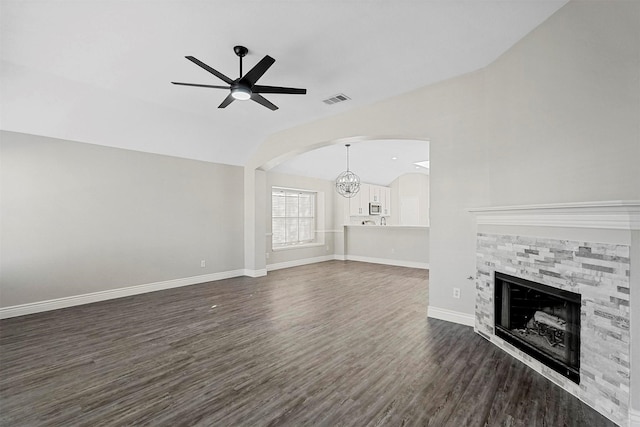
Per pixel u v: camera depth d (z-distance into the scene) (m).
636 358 1.67
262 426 1.71
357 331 3.13
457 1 2.16
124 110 4.08
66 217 4.06
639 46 1.73
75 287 4.12
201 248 5.58
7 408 1.88
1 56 2.89
